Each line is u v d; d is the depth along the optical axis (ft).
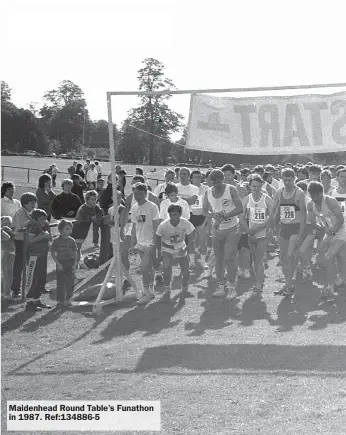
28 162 226.79
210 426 17.47
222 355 24.29
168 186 39.78
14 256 36.42
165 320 31.22
